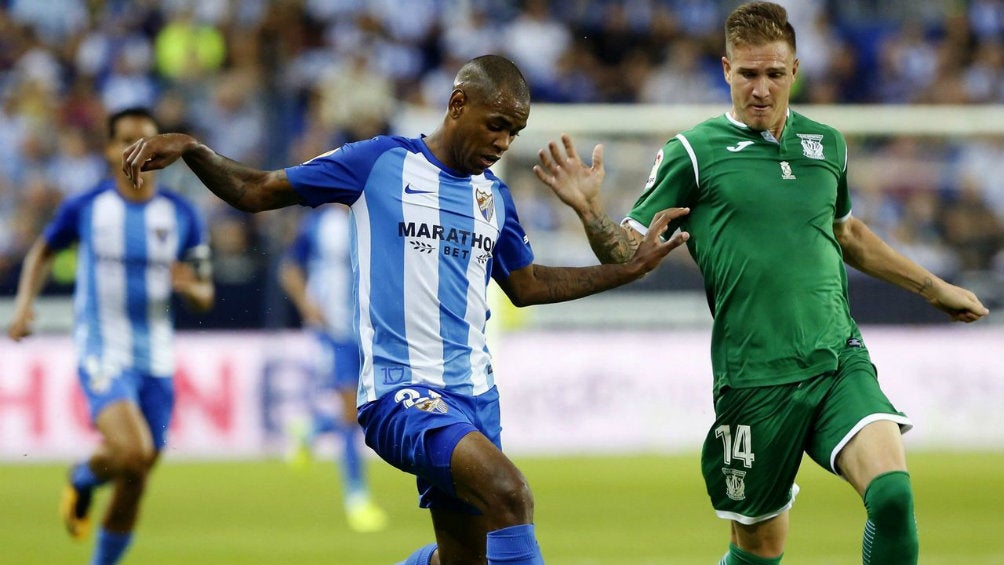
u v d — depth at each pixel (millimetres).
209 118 62250
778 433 19547
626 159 56344
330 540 34406
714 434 20391
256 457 51656
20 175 58094
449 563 19797
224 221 52719
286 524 37125
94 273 29750
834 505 41031
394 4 70188
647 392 53531
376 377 18422
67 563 30938
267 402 51906
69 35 65312
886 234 56094
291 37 67938
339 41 68250
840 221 21094
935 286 21672
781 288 19578
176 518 37938
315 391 52062
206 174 18062
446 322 18562
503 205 19375
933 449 53938
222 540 34125
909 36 73250
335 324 40688
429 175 18781
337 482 46250
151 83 63125
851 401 18969
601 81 69875
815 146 20125
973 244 56031
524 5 71125
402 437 17938
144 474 27453
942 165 56375
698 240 20219
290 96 58625
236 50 66062
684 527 36062
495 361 52875
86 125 61250
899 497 17688
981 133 56281
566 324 53938
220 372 51719
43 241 30453
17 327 30297
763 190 19734
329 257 41125
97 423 27859
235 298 52125
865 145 56344
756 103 19641
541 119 56250
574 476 46938
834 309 19766
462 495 17578
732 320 19906
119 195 30250
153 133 30344
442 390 18391
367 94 59094
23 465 49781
